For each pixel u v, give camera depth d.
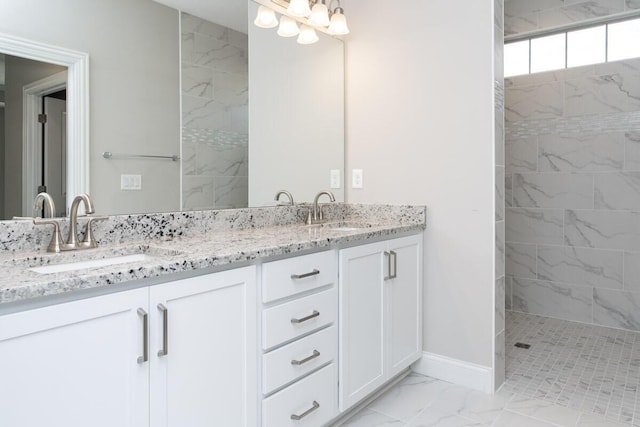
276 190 2.33
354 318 1.91
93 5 1.59
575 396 2.17
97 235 1.57
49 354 0.99
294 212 2.42
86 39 1.58
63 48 1.52
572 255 3.37
